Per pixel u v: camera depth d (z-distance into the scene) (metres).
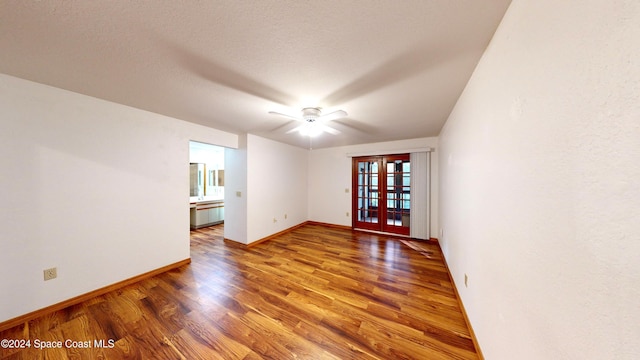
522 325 0.86
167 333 1.58
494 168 1.15
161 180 2.61
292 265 2.83
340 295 2.10
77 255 1.96
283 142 4.36
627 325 0.45
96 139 2.08
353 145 4.68
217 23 1.04
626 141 0.45
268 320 1.73
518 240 0.89
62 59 1.37
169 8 0.95
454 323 1.71
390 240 3.95
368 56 1.33
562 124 0.63
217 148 5.07
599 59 0.51
